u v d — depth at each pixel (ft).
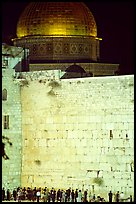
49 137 369.91
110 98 354.33
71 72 394.32
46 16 435.53
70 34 435.12
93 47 442.50
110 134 354.33
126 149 350.64
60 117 367.25
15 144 375.25
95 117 358.23
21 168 375.86
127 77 350.23
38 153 372.38
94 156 358.23
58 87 368.07
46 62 432.66
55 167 367.66
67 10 436.35
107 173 354.74
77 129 362.74
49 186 368.68
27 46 437.58
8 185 372.17
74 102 363.56
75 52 435.53
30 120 374.84
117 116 352.69
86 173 359.87
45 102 371.15
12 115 375.04
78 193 358.43
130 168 349.41
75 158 362.94
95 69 434.71
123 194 350.02
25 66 398.83
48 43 434.30
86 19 440.04
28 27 438.40
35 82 374.02
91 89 359.25
